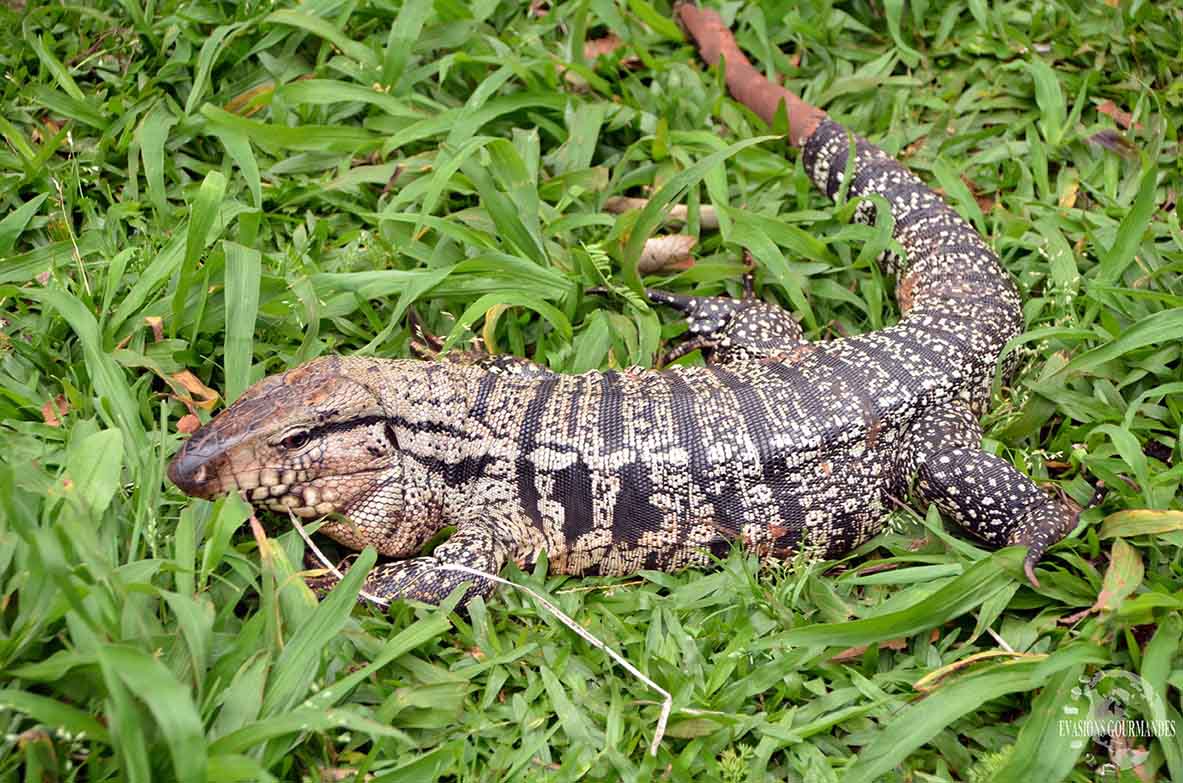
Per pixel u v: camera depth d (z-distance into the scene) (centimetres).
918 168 155
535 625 130
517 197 146
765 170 154
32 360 137
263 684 120
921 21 162
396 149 152
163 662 121
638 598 131
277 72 153
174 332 138
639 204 152
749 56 162
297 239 145
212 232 142
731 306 145
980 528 134
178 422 135
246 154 146
